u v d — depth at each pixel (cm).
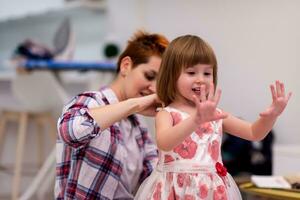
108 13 338
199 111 100
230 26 273
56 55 314
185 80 116
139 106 123
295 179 170
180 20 297
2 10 356
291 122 248
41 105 287
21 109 296
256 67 262
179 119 118
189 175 116
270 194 162
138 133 152
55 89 274
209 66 117
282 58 251
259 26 260
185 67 116
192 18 290
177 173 117
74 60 315
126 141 146
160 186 118
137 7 321
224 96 277
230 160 252
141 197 122
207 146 119
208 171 117
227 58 275
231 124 124
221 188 116
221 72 278
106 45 320
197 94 115
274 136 255
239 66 270
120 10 331
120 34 330
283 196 158
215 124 123
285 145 244
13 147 338
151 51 143
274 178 178
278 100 111
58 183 141
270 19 255
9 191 339
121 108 122
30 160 339
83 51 348
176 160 118
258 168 250
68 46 316
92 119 121
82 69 280
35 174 336
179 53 117
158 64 141
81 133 120
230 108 274
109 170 137
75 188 135
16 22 357
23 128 290
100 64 277
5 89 339
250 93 265
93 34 344
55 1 343
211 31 282
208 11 283
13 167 334
